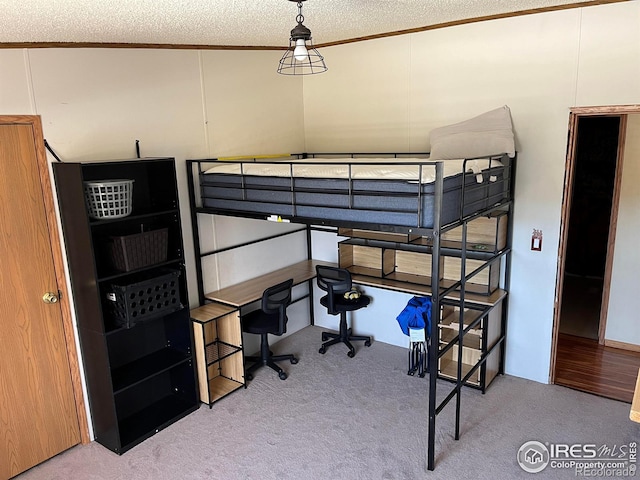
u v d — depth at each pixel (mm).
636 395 1678
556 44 3125
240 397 3496
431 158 3559
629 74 2924
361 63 4051
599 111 3057
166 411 3281
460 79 3555
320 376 3770
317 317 4773
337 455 2818
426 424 3098
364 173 2553
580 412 3191
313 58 4309
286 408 3338
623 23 2889
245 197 3156
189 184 3486
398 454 2811
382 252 3873
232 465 2764
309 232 4645
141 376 3039
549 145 3273
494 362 3635
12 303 2646
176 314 3342
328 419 3189
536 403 3312
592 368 3816
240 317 3535
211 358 3672
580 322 4785
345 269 3832
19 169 2592
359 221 2621
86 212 2623
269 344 4320
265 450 2889
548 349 3535
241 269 4000
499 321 3598
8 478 2723
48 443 2881
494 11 3086
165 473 2721
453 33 3520
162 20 2355
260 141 4090
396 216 2484
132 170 3123
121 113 3039
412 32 3695
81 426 3031
